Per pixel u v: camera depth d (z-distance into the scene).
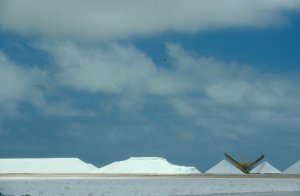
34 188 159.38
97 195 139.00
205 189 162.62
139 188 163.12
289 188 174.88
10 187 163.88
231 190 161.00
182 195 141.75
